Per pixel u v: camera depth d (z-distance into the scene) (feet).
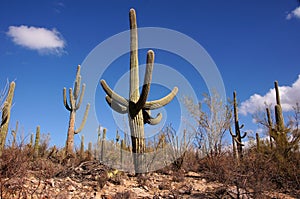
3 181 18.24
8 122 28.45
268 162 27.09
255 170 22.94
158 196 22.56
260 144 36.65
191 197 23.06
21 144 22.20
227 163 25.81
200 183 27.48
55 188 21.45
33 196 18.61
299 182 28.09
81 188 22.84
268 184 23.21
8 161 19.43
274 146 34.04
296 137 33.94
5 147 21.75
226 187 22.52
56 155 39.17
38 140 38.91
